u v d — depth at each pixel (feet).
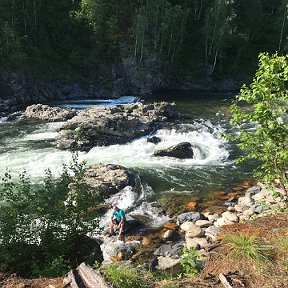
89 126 83.82
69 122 89.30
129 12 210.18
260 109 24.45
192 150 78.74
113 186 59.67
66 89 166.09
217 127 100.42
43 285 23.11
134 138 88.02
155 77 193.67
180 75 203.31
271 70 24.63
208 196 59.67
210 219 50.75
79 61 182.91
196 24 225.76
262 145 28.35
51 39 188.44
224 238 27.61
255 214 50.52
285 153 24.44
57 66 174.81
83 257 31.68
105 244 45.60
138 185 63.05
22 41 169.68
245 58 219.20
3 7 172.45
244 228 29.81
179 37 208.44
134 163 73.92
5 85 143.95
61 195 33.19
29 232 30.86
